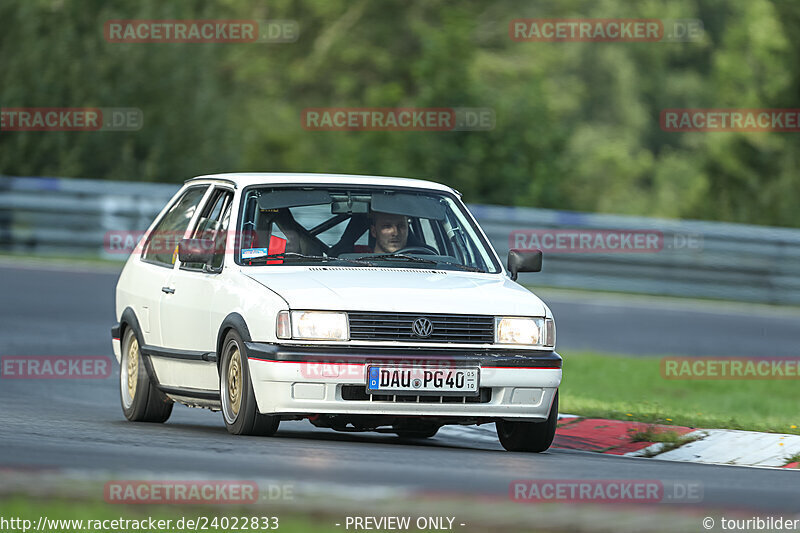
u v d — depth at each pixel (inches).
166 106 4072.3
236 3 5137.8
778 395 1971.0
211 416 1541.6
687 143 5767.7
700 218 5187.0
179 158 4072.3
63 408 1523.1
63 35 4013.3
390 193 1333.7
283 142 4788.4
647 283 3688.5
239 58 4987.7
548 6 5467.5
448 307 1194.6
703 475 1114.7
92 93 4018.2
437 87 4377.5
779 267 3681.1
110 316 2529.5
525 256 1346.0
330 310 1171.3
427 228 1321.4
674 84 5856.3
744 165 5211.6
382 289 1198.9
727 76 5403.5
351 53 5285.4
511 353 1203.9
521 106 4436.5
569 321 2886.3
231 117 4239.7
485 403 1190.3
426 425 1312.7
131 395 1428.4
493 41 5428.2
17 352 2069.4
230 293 1234.0
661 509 895.7
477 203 4318.4
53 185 3582.7
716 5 5880.9
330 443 1197.1
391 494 879.1
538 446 1253.7
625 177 5383.9
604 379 1996.8
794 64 5378.9
